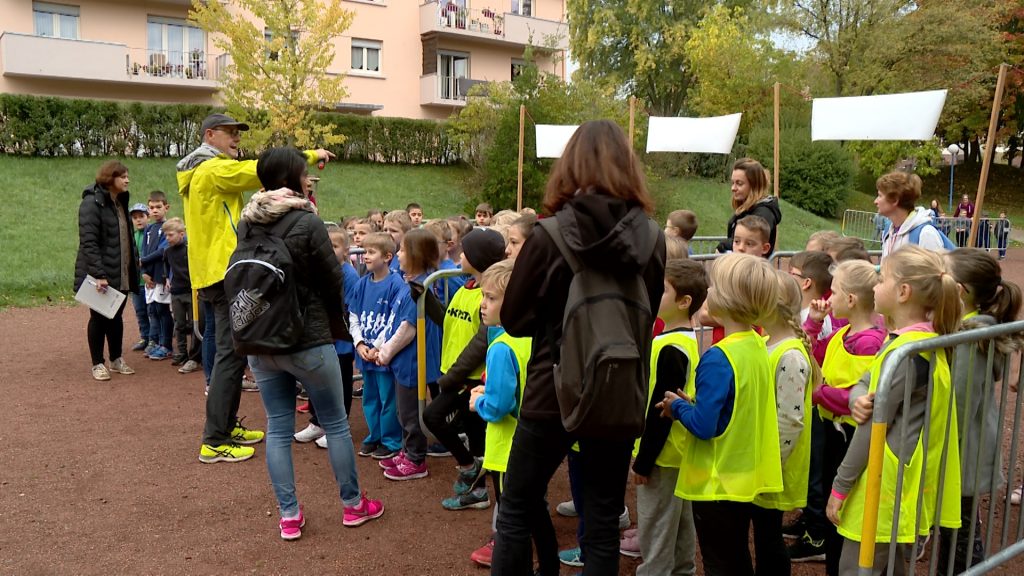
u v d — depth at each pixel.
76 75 21.25
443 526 3.64
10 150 17.38
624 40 38.25
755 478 2.53
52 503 3.89
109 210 6.32
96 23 22.20
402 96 28.00
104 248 6.30
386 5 27.17
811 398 2.81
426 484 4.17
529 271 2.25
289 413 3.50
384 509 3.83
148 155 19.19
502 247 3.80
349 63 26.45
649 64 36.31
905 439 2.36
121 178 6.29
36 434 4.98
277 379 3.43
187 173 4.42
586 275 2.19
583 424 2.12
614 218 2.19
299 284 3.32
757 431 2.54
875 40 26.31
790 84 26.89
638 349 2.20
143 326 7.60
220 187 4.29
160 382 6.36
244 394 6.05
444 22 27.70
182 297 6.75
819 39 27.44
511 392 2.97
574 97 21.19
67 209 14.65
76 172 16.86
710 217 20.97
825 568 3.24
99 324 6.41
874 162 28.44
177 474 4.30
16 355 7.36
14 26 21.03
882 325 3.37
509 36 29.58
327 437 3.54
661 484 2.83
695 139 7.29
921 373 2.44
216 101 23.81
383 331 4.32
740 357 2.52
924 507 2.52
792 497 2.75
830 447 3.32
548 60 31.59
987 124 32.06
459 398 3.74
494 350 3.02
